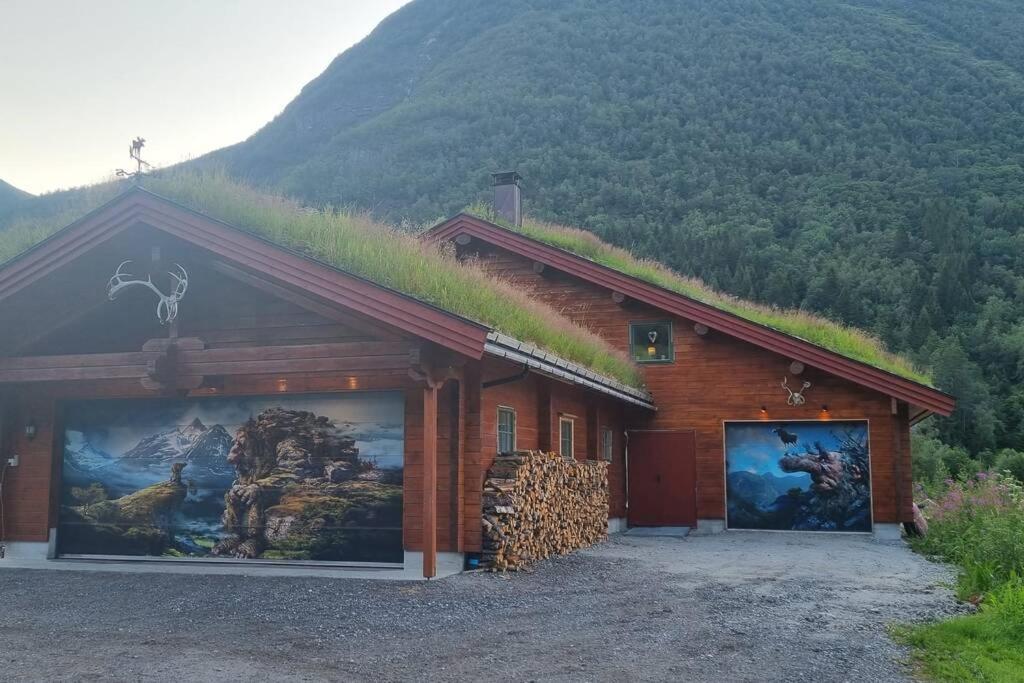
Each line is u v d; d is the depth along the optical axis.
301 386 11.00
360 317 9.88
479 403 10.71
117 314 11.53
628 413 18.02
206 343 11.05
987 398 52.34
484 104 115.44
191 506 11.34
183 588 9.22
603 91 128.12
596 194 89.88
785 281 69.19
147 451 11.62
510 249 18.95
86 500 11.77
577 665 6.19
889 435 16.67
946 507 14.02
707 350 17.88
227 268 10.60
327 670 5.97
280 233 10.70
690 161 96.00
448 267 11.69
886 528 16.41
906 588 9.82
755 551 13.79
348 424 10.84
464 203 78.69
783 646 6.80
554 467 12.43
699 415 17.80
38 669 5.93
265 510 11.02
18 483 12.00
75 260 10.52
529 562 11.25
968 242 72.94
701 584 9.97
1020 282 67.81
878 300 68.31
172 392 11.31
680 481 17.73
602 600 8.77
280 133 183.50
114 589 9.25
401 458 10.60
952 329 63.12
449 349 9.63
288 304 10.82
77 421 11.96
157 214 10.12
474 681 5.76
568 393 14.69
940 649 6.70
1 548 11.70
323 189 90.00
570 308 18.75
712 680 5.82
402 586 9.23
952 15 165.62
